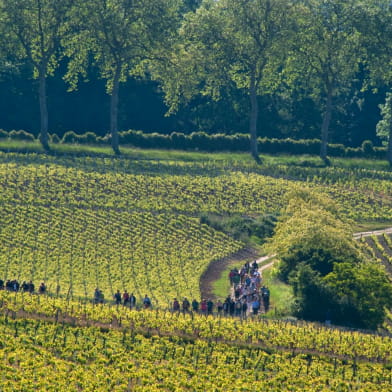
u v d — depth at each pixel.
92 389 176.75
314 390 186.62
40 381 175.88
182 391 179.50
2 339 192.50
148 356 194.25
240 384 184.75
